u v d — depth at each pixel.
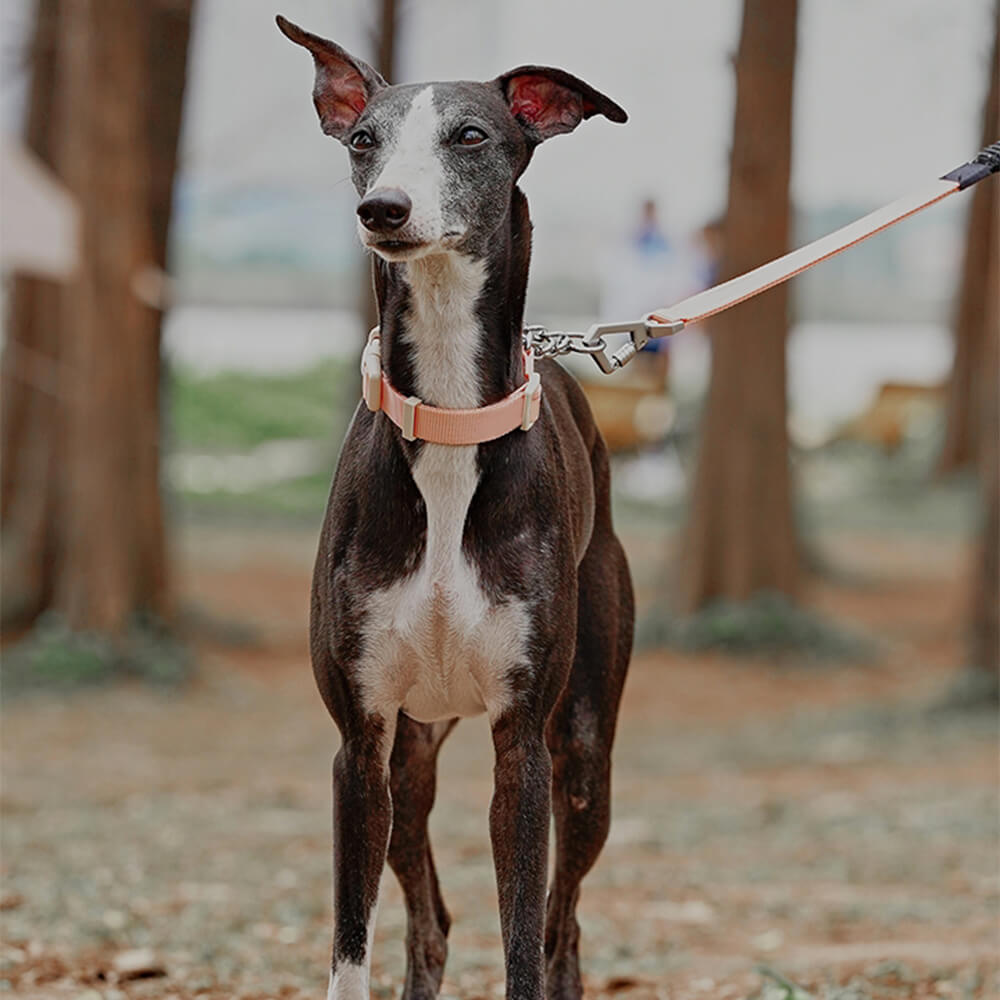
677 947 7.36
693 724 13.94
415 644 4.78
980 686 13.32
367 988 4.73
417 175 4.52
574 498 5.20
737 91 16.23
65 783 11.20
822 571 20.14
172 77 16.12
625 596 5.77
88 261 14.52
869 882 8.66
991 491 13.35
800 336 44.38
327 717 14.02
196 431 30.03
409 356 4.75
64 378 14.82
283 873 8.72
